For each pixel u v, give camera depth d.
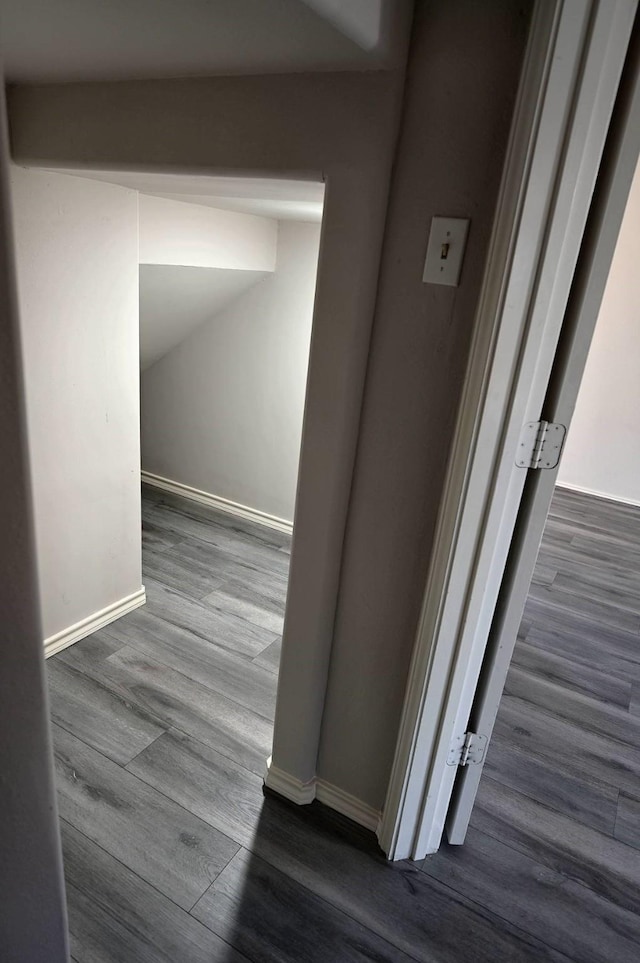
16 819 0.56
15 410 0.45
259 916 1.42
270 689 2.13
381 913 1.45
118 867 1.49
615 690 2.32
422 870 1.56
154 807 1.65
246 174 1.26
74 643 2.27
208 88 1.25
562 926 1.46
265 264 2.89
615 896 1.54
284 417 3.17
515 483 1.23
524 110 0.98
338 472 1.32
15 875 0.58
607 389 4.21
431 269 1.16
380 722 1.54
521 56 1.00
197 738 1.89
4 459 0.45
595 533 3.74
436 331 1.19
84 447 2.11
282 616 2.56
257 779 1.77
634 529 3.85
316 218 2.57
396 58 1.05
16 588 0.49
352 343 1.22
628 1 0.90
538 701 2.22
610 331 4.09
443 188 1.11
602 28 0.91
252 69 1.16
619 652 2.56
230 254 2.66
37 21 1.01
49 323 1.87
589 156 0.99
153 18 0.95
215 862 1.53
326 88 1.12
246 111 1.22
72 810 1.62
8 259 0.41
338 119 1.12
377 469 1.34
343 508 1.38
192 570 2.88
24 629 0.50
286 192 1.54
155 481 3.81
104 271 1.98
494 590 1.32
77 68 1.30
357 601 1.47
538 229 1.04
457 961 1.37
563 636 2.63
